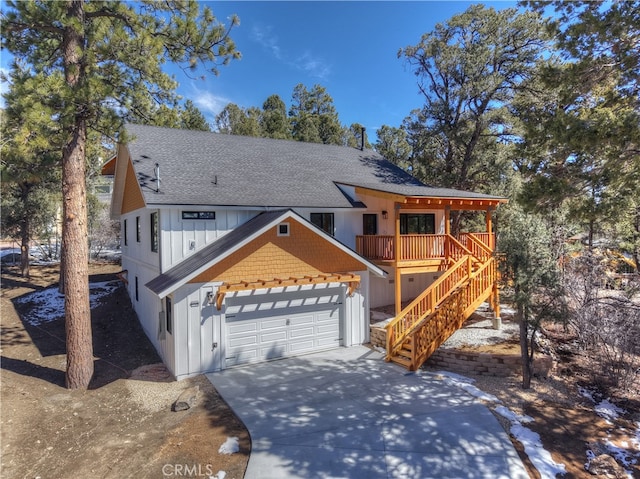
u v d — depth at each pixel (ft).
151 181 40.73
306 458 21.15
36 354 41.24
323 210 46.93
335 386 31.01
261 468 20.27
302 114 169.07
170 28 36.45
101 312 55.47
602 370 33.53
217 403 28.30
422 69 82.12
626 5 27.09
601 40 28.76
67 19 29.91
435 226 59.62
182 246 39.45
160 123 40.04
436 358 35.86
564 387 31.40
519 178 69.67
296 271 38.45
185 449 22.33
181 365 33.24
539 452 22.04
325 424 24.71
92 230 94.99
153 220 42.57
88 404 29.32
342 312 41.93
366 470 20.17
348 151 70.64
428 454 21.49
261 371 34.63
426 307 39.40
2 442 23.98
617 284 41.96
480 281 41.39
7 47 34.37
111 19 35.32
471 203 50.85
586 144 27.71
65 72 32.65
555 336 42.11
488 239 52.29
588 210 30.42
